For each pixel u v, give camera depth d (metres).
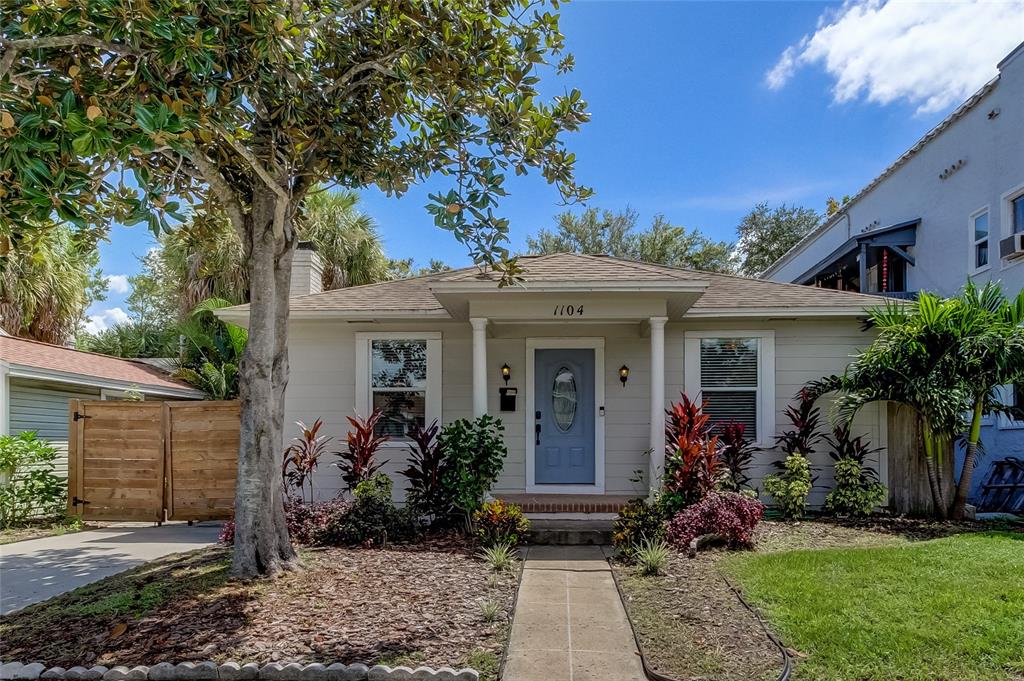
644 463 8.96
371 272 17.05
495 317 7.79
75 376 9.95
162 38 3.81
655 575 5.54
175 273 16.44
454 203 5.51
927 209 12.33
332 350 9.18
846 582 4.96
